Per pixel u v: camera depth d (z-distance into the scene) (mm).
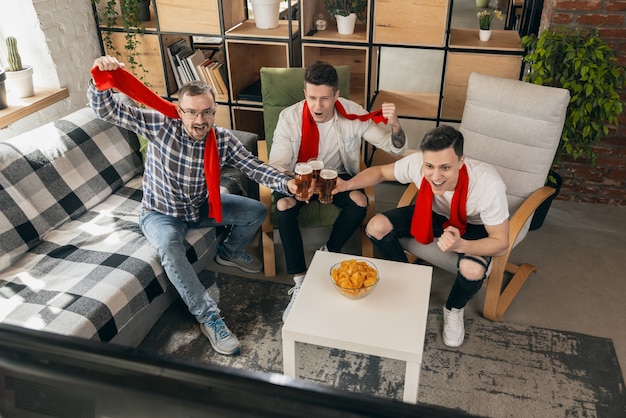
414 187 2562
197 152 2312
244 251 2791
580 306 2547
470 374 2195
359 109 2668
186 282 2252
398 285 2021
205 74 3494
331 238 2635
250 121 3787
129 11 3352
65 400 291
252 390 281
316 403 274
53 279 2115
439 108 3326
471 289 2199
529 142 2482
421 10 3029
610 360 2248
